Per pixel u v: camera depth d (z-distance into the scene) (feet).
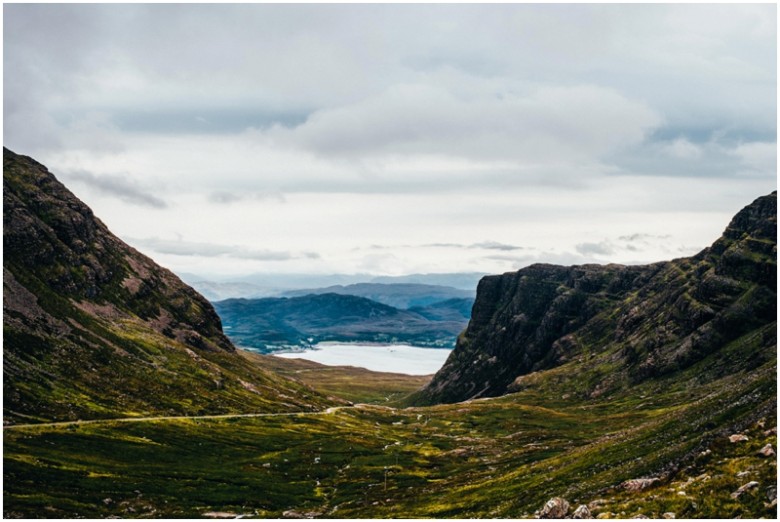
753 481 194.70
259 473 569.64
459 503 399.24
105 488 459.73
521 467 504.84
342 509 458.09
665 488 225.56
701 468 234.38
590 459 391.24
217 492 494.59
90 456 530.68
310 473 595.47
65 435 577.84
